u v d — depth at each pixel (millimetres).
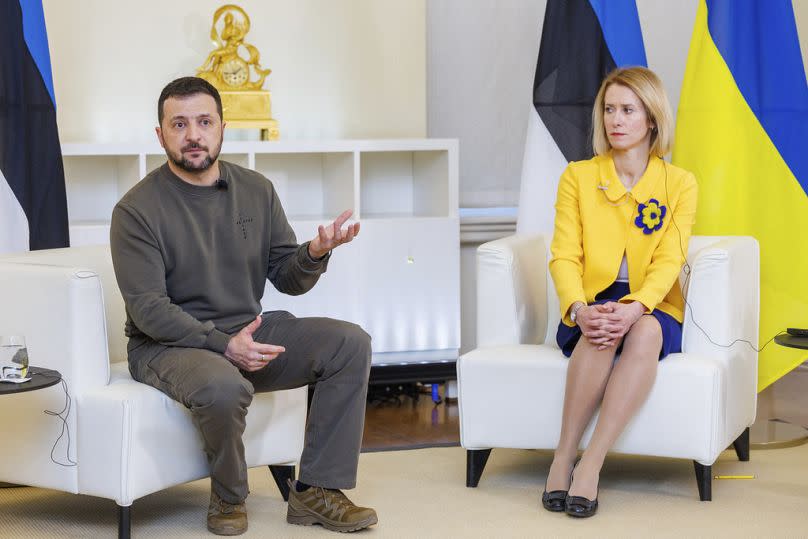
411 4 4457
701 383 2732
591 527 2594
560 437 2816
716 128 3574
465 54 4586
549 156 3738
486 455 3004
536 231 3738
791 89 3574
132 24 4125
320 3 4352
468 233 4539
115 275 2736
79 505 2836
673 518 2664
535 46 4641
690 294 2906
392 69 4449
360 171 4387
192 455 2564
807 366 4656
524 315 3150
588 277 3016
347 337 2572
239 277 2680
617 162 3023
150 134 4168
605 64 3699
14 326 2521
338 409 2590
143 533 2580
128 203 2561
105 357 2521
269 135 4039
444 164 4164
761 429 3666
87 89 4086
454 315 4160
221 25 4227
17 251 3352
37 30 3396
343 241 2658
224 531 2557
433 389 4234
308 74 4355
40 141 3396
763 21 3586
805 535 2521
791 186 3557
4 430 2562
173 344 2533
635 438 2791
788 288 3557
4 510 2789
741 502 2805
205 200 2633
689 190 2979
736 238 3146
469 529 2590
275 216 2789
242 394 2451
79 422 2465
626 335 2789
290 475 2848
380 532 2572
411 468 3193
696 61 3641
